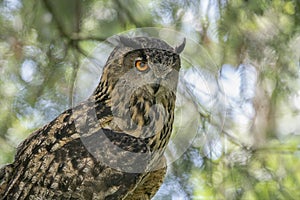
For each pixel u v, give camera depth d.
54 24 15.43
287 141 15.44
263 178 15.24
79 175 12.52
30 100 15.48
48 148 12.66
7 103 15.44
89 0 15.38
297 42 15.31
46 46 15.55
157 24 15.37
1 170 12.83
